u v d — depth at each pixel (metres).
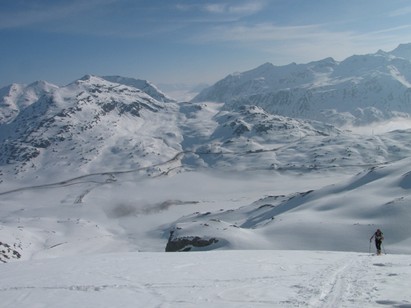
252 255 33.44
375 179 137.75
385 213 96.69
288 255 33.31
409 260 27.62
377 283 18.81
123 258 32.50
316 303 16.02
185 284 20.73
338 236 87.94
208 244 91.31
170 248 97.12
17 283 22.23
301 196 155.12
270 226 102.56
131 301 17.66
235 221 167.25
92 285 21.05
